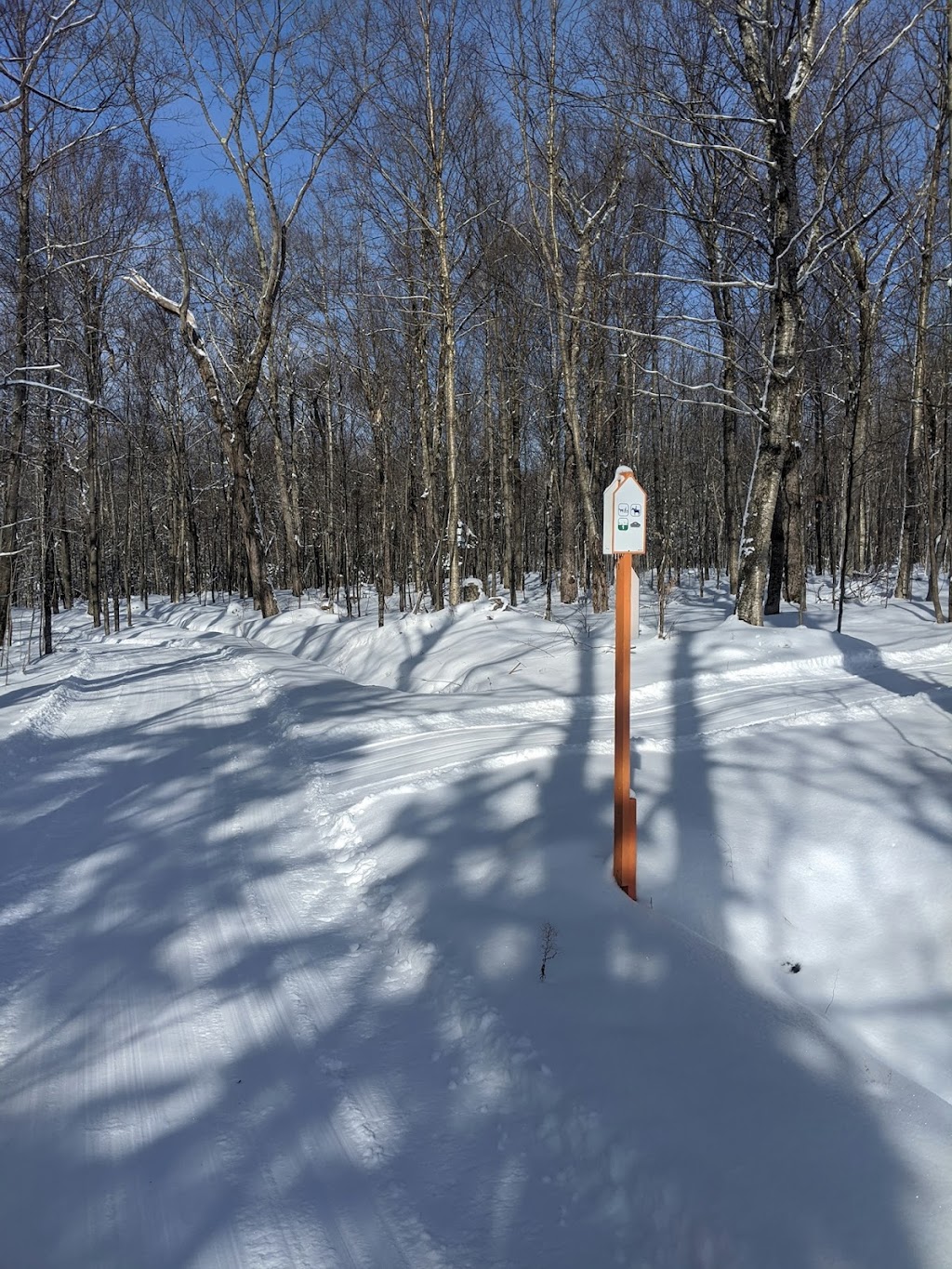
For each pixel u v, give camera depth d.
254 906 5.34
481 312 24.02
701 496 39.31
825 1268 2.41
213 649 20.08
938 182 15.95
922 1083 4.08
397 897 5.27
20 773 8.38
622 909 4.85
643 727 8.94
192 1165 3.08
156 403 37.03
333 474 35.75
